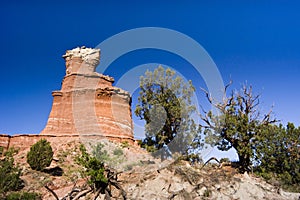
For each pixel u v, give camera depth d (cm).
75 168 3275
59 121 4856
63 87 5194
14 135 4600
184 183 2189
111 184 2053
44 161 3112
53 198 2256
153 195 2039
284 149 3150
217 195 2092
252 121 3088
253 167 3170
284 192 2427
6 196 2253
